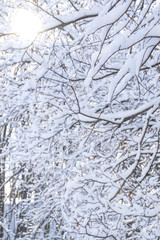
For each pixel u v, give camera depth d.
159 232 4.97
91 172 5.80
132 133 6.20
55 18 3.42
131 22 5.07
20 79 6.48
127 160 6.43
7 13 5.93
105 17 3.13
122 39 3.23
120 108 6.19
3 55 5.37
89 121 4.48
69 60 5.29
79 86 6.10
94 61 3.40
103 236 4.73
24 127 7.06
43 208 8.55
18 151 7.24
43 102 5.45
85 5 6.05
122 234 5.46
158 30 3.22
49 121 5.59
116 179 4.70
